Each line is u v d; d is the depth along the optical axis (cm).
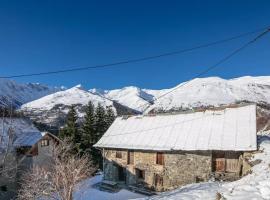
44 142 4094
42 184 2731
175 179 3016
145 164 3291
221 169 2777
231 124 2972
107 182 3519
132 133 3634
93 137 5322
